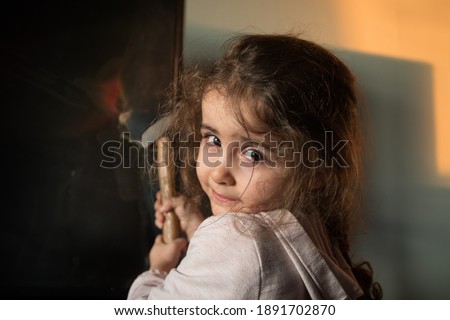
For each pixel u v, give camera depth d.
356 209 0.89
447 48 0.94
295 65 0.61
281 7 0.90
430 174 0.94
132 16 0.84
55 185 0.83
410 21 0.94
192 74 0.73
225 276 0.53
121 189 0.84
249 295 0.52
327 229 0.72
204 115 0.61
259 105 0.57
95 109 0.83
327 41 0.92
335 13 0.92
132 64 0.83
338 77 0.68
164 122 0.81
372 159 0.93
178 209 0.79
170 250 0.76
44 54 0.82
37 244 0.83
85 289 0.84
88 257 0.84
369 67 0.92
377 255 0.94
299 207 0.60
